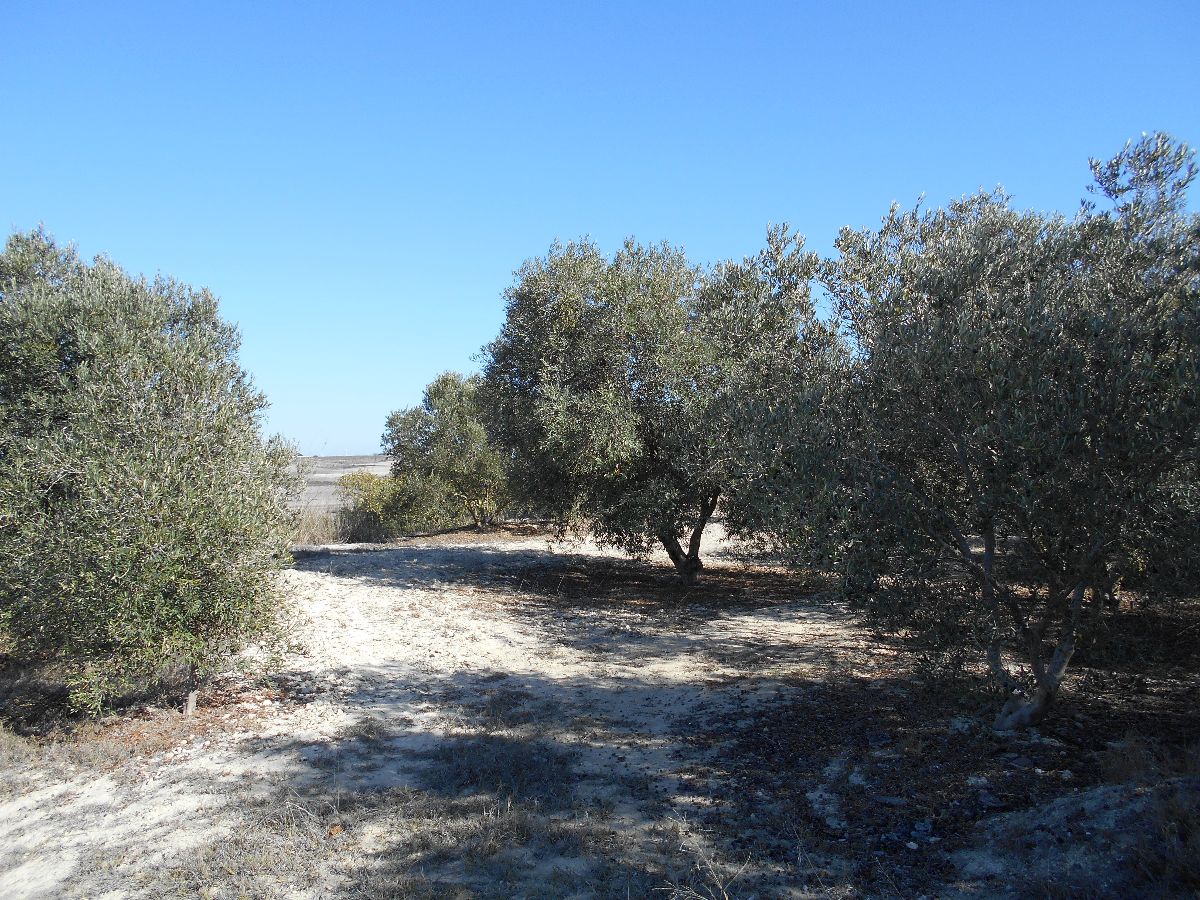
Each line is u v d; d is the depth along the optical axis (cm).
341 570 1709
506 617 1275
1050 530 481
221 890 446
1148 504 442
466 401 2706
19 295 868
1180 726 582
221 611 709
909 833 471
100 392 724
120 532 657
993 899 392
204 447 739
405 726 751
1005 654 809
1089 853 402
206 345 848
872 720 675
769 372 805
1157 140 554
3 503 664
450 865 466
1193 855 366
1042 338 463
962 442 505
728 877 434
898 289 629
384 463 6894
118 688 703
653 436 1369
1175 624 624
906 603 550
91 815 570
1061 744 566
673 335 1323
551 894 426
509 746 666
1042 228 647
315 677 927
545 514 1627
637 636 1129
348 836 509
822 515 534
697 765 614
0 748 693
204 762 666
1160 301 476
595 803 549
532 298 1464
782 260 902
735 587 1523
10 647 750
